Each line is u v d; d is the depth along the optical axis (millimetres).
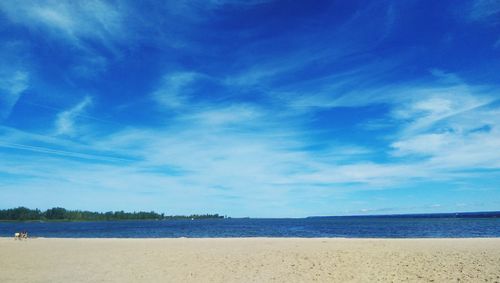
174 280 14406
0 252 24047
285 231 66500
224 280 14320
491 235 47406
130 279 14664
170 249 24562
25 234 38062
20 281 14438
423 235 48656
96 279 14719
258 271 16078
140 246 26875
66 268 17422
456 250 22156
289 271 15984
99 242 30891
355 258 19359
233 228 87000
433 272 15359
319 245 25859
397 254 20719
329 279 14305
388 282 13711
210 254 21703
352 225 94750
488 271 15344
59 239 35219
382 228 72812
